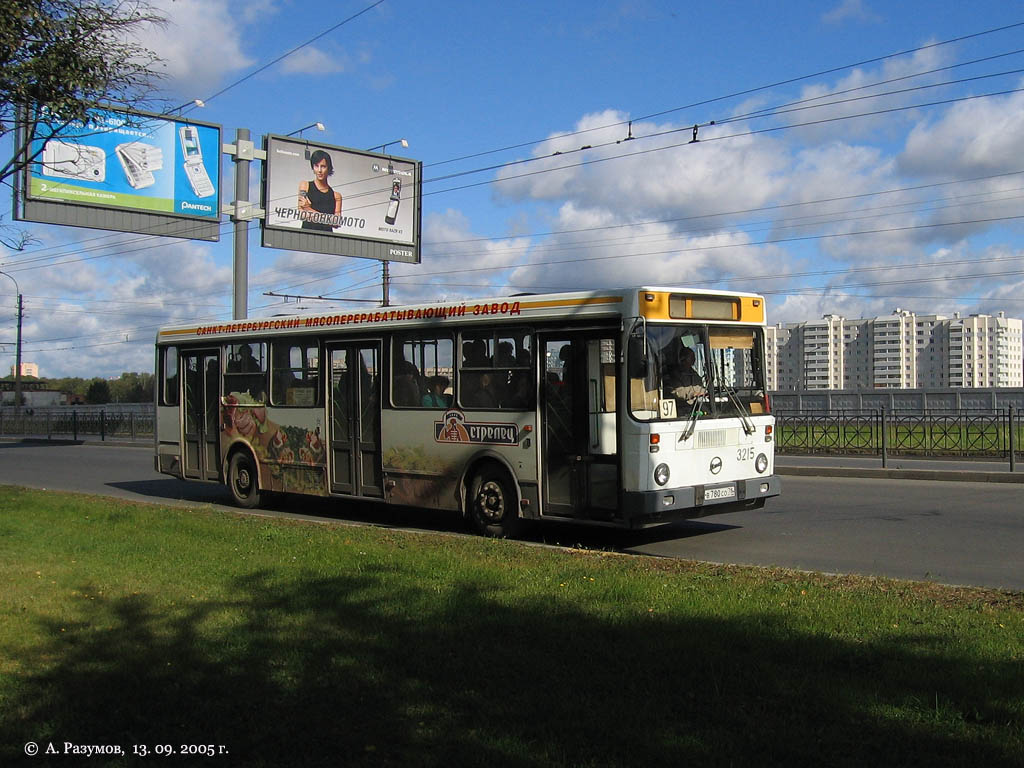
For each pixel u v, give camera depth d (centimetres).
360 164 3272
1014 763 392
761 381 1117
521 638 595
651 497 980
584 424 1042
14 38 890
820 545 1053
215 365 1570
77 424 4494
